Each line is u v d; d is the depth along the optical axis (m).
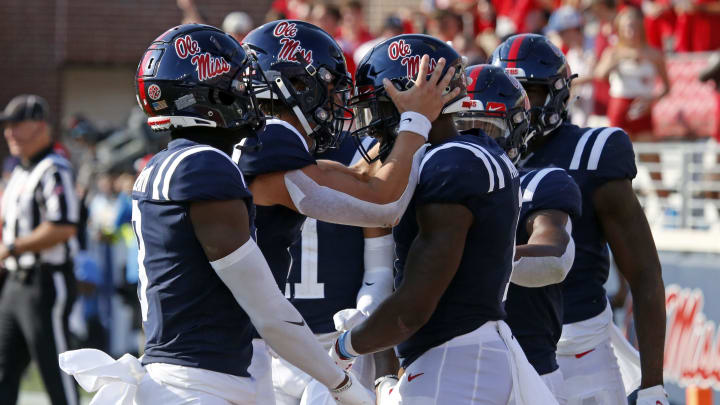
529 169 11.98
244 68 9.56
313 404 11.08
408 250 9.99
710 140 26.77
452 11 29.50
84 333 32.41
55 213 21.44
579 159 12.32
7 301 21.48
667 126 27.52
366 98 10.30
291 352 9.22
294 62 10.63
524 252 10.26
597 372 12.33
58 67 53.03
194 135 9.52
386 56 10.23
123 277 35.34
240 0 50.75
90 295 32.44
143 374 9.27
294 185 10.01
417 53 10.15
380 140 10.60
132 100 53.72
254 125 9.71
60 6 52.84
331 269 12.55
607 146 12.29
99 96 53.69
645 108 26.39
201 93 9.31
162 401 9.02
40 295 21.36
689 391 21.17
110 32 52.88
